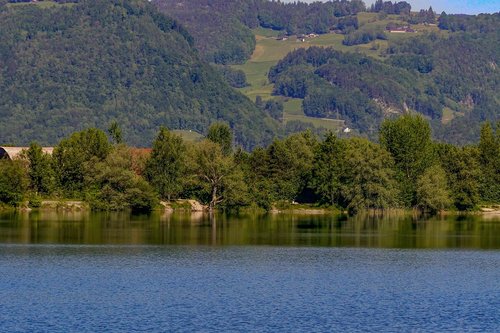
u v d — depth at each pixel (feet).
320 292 500.74
